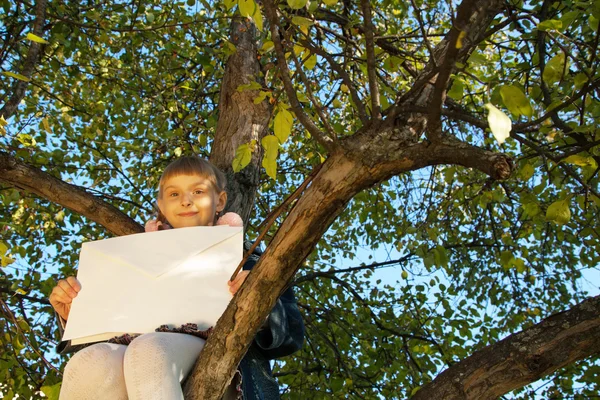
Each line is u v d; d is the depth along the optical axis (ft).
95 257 7.13
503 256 9.83
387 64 9.50
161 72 19.51
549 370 6.57
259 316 5.71
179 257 7.04
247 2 6.15
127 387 5.86
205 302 6.81
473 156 5.07
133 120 21.68
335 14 13.55
